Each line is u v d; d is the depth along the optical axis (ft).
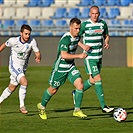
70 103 101.09
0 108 93.56
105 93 117.29
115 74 158.81
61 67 77.46
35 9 232.94
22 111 83.87
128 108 93.91
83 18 223.51
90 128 70.38
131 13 225.56
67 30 201.05
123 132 66.74
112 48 183.73
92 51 89.20
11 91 86.53
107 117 81.82
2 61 185.06
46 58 185.88
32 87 128.57
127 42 183.11
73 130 68.80
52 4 232.94
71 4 231.91
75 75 77.82
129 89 124.67
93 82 91.15
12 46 84.02
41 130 69.00
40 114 79.87
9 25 227.40
